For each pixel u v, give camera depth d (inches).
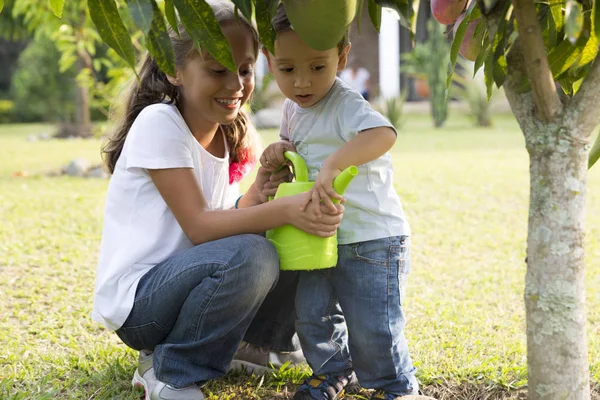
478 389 82.2
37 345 95.2
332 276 75.9
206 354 73.7
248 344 84.9
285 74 73.2
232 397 80.0
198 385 75.5
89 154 343.3
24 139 478.3
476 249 151.2
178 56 73.6
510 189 221.9
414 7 58.7
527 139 59.6
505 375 83.8
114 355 91.4
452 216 183.6
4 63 832.9
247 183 218.1
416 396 73.7
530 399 61.7
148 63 79.8
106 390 80.7
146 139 74.4
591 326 103.3
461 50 70.1
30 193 213.5
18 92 725.9
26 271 129.4
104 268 76.5
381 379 75.0
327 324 77.4
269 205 72.7
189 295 71.8
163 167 73.6
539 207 59.2
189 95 75.0
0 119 714.8
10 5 331.9
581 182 58.7
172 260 73.4
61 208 187.6
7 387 80.3
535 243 59.7
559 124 57.8
